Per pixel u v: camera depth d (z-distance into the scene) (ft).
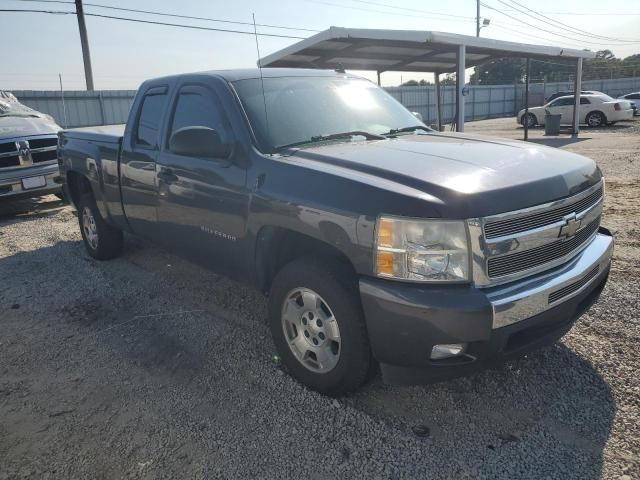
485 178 9.37
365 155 10.83
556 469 8.48
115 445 9.55
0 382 11.89
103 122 91.25
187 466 8.92
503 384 10.93
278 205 10.63
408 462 8.80
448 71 66.69
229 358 12.45
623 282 15.49
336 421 9.95
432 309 8.55
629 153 46.68
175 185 13.73
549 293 9.26
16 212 30.89
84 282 17.99
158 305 15.78
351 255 9.39
